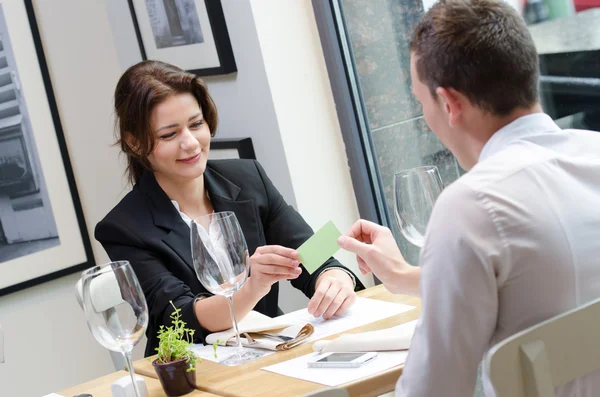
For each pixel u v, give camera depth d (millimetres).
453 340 1110
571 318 1049
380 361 1502
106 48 3703
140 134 2178
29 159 3600
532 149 1165
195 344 1956
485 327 1112
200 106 2270
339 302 1867
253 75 2908
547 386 1035
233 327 1886
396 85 2828
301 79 2934
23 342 3584
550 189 1123
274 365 1617
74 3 3668
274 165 2957
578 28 2193
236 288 1763
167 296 2053
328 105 3002
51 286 3662
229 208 2332
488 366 1022
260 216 2412
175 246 2184
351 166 3025
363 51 2918
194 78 2225
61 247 3668
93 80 3717
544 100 2391
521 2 2354
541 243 1091
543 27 2309
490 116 1190
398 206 1681
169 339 1623
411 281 1653
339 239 1723
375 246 1703
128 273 1539
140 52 3459
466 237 1093
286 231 2408
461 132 1229
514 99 1177
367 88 2957
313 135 2963
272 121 2893
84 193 3740
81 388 1771
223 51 2941
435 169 1685
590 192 1147
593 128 2248
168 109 2150
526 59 1167
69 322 3689
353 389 1418
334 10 2957
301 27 2932
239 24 2885
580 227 1108
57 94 3678
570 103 2301
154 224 2211
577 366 1060
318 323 1851
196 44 3070
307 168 2941
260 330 1821
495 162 1148
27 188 3592
